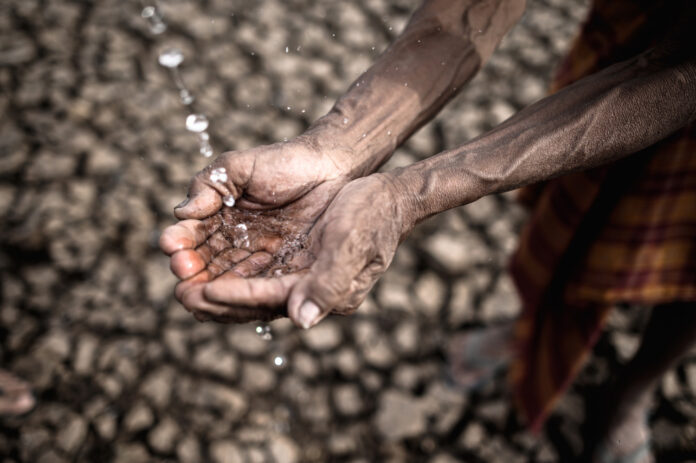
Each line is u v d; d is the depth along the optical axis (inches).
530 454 43.1
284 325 47.4
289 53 64.5
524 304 39.5
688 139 28.5
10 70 60.4
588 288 35.1
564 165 23.8
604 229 33.4
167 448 41.5
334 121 27.9
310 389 44.8
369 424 43.8
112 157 55.4
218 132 57.4
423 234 52.8
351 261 22.6
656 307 35.2
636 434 40.7
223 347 45.9
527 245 37.7
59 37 63.8
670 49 23.6
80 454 40.9
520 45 65.7
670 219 30.7
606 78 23.7
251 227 26.8
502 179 23.6
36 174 53.6
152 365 44.8
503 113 59.8
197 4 68.5
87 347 45.1
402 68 28.5
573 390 45.6
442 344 47.3
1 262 48.6
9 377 41.8
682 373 46.0
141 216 52.1
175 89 60.4
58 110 57.9
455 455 43.0
